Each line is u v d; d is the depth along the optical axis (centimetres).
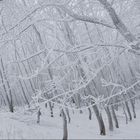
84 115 2017
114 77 1781
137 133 1342
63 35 1280
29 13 976
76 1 1255
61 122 1627
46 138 933
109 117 1477
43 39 1605
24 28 988
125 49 962
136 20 1502
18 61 1008
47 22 1280
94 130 1438
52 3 952
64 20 987
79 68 1234
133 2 1409
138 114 2166
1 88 2259
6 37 1038
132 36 906
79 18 930
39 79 1652
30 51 1730
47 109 2052
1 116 1512
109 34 1549
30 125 1294
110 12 895
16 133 997
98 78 1723
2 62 1748
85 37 1548
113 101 1686
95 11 1448
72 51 974
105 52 1099
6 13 1280
